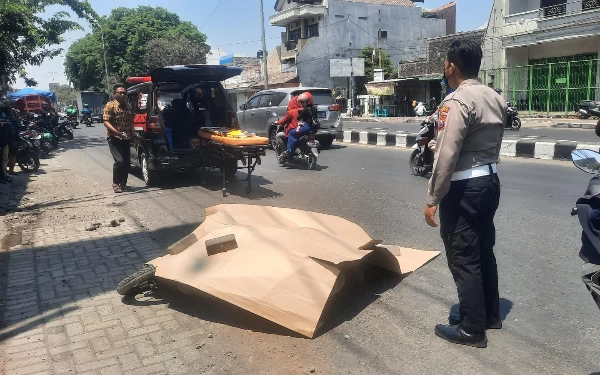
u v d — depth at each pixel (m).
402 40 44.06
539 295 3.75
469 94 2.84
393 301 3.73
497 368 2.82
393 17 43.38
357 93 39.91
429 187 2.93
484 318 3.04
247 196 7.71
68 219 6.55
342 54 41.84
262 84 41.75
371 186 8.16
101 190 8.68
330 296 3.36
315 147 10.03
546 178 8.23
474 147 2.89
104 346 3.19
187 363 2.97
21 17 15.41
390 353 3.02
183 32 49.28
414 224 5.79
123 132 8.23
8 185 9.55
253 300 3.28
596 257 2.36
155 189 8.56
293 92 12.97
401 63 35.22
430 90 32.62
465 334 3.06
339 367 2.88
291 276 3.42
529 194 7.08
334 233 4.42
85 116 34.44
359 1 42.09
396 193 7.55
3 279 4.37
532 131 16.73
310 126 10.16
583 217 2.44
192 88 9.25
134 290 3.90
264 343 3.17
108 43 48.19
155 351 3.11
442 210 3.05
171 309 3.69
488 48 25.86
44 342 3.25
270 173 9.86
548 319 3.37
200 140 8.16
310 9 40.44
